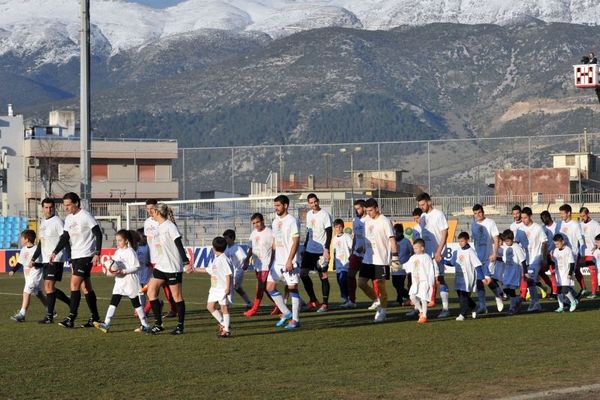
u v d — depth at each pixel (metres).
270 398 14.35
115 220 67.06
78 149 104.06
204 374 16.39
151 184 107.75
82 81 55.91
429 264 24.02
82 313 27.62
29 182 101.50
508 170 78.19
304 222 60.97
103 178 106.81
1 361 17.89
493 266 27.05
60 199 93.69
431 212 26.69
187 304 30.91
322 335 21.61
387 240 24.39
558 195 57.84
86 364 17.50
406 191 85.31
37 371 16.75
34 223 66.56
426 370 16.61
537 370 16.50
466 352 18.69
